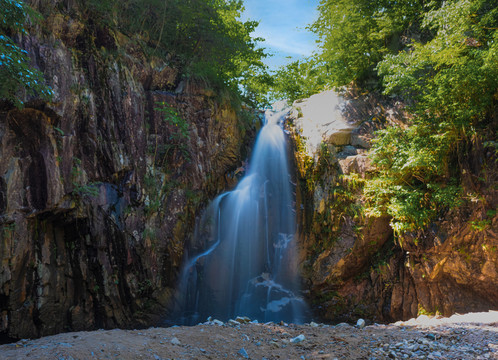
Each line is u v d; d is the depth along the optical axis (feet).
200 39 49.60
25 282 27.68
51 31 30.71
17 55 21.16
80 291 32.01
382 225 43.09
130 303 36.47
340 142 47.21
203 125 47.01
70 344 15.90
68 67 31.50
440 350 16.47
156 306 39.45
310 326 23.52
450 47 36.24
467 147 37.01
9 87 23.06
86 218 32.32
